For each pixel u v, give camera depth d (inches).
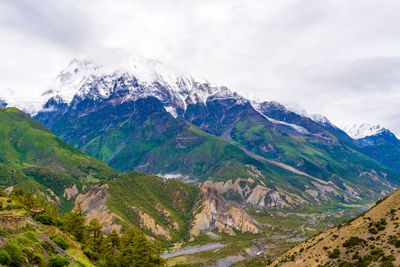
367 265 3444.9
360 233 4062.5
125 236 4845.0
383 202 4601.4
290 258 5113.2
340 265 3740.2
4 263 2027.6
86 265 3034.0
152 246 4840.1
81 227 4680.1
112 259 4370.1
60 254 2637.8
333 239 4419.3
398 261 3186.5
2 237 2183.8
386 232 3754.9
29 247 2347.4
